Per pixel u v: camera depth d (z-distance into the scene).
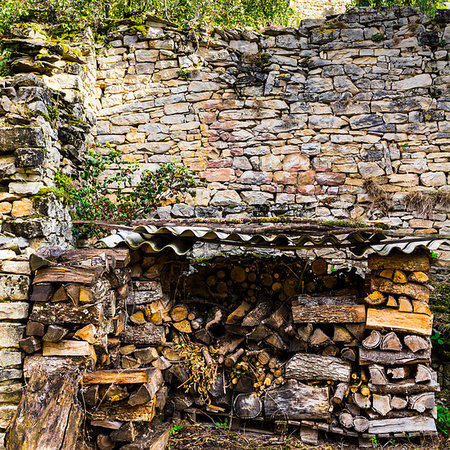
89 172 5.17
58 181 4.16
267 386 3.54
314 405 3.40
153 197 5.41
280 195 5.84
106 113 5.96
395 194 5.74
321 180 5.82
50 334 2.64
